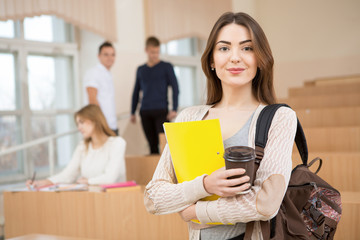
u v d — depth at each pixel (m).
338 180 2.24
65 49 4.80
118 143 2.66
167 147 1.05
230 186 0.84
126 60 5.05
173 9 5.66
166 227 2.02
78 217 2.29
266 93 1.02
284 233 0.93
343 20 6.89
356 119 3.31
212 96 1.10
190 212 0.92
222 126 0.99
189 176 0.95
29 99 4.48
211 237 0.95
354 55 6.84
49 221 2.39
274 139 0.90
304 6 7.18
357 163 2.20
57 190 2.35
